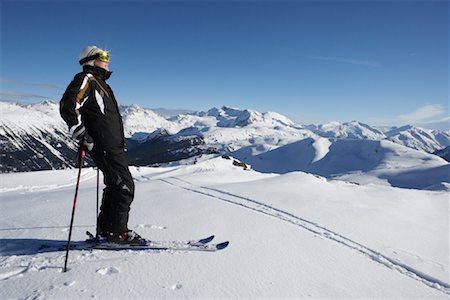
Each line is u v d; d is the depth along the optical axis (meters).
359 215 7.71
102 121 3.74
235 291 3.40
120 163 3.92
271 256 4.55
